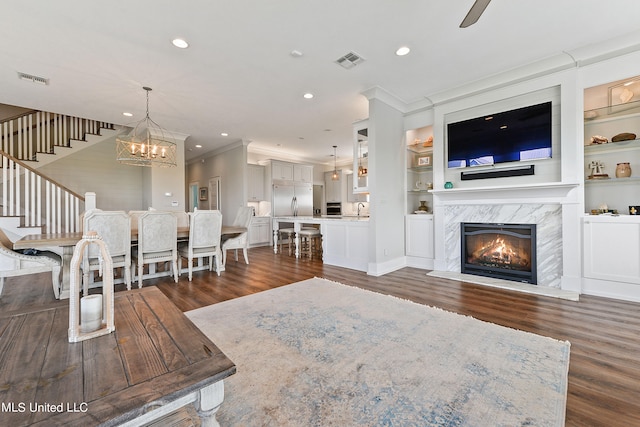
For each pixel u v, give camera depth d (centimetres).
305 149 800
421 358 179
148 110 466
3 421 69
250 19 247
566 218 320
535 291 319
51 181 464
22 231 437
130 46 285
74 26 252
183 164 627
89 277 343
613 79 293
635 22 255
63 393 81
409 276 400
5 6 224
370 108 408
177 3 226
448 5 231
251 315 254
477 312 259
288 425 124
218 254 409
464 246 407
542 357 179
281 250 652
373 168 411
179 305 283
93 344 109
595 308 266
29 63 314
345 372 164
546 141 337
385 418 128
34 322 129
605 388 149
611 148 320
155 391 83
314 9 236
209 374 91
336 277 397
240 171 707
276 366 171
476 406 135
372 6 232
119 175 640
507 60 321
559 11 239
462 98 399
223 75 349
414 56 311
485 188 362
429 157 483
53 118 587
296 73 347
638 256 282
